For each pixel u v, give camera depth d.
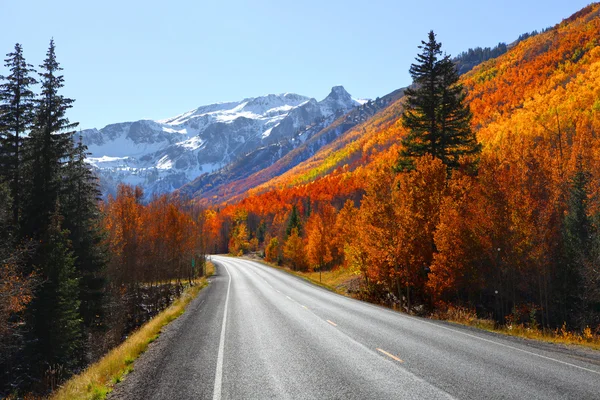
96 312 30.88
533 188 24.95
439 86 28.42
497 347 10.18
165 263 43.59
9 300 17.12
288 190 156.00
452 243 23.23
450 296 27.27
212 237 91.75
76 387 8.05
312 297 23.91
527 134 87.75
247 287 31.86
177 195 58.44
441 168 25.06
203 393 6.75
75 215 31.30
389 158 131.62
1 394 17.91
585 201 33.25
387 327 13.30
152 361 9.52
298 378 7.44
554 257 29.53
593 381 7.05
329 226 50.59
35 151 27.66
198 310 19.62
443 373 7.58
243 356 9.41
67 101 29.50
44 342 21.42
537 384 6.85
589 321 27.00
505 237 24.42
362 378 7.32
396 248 23.59
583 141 49.94
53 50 29.34
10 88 26.59
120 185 44.22
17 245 22.42
